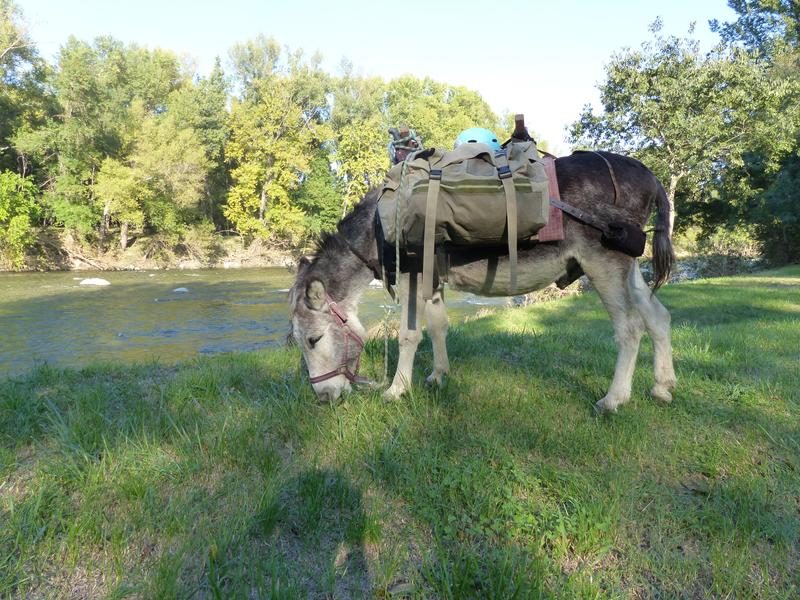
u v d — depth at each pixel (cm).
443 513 280
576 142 2694
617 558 256
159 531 262
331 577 232
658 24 2380
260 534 264
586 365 556
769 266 2930
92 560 244
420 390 435
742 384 490
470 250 390
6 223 3056
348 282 410
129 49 5322
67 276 2862
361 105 5241
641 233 381
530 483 301
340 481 299
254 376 505
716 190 2800
